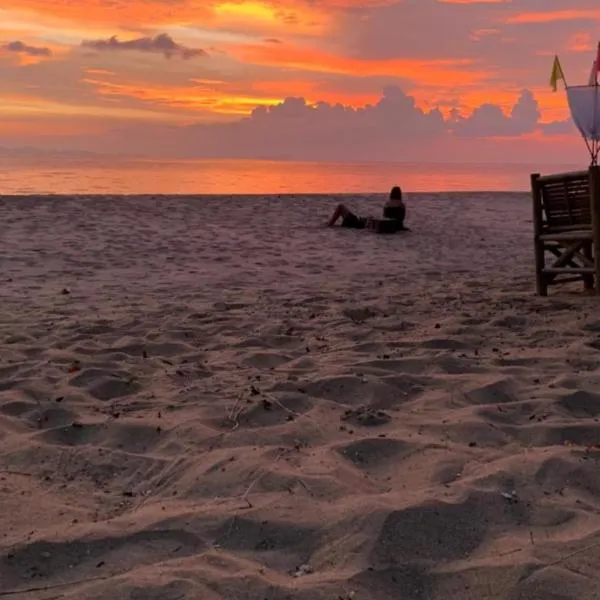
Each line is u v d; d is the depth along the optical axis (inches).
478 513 99.7
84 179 1606.8
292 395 153.9
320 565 89.4
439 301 269.9
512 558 87.3
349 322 232.2
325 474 112.6
